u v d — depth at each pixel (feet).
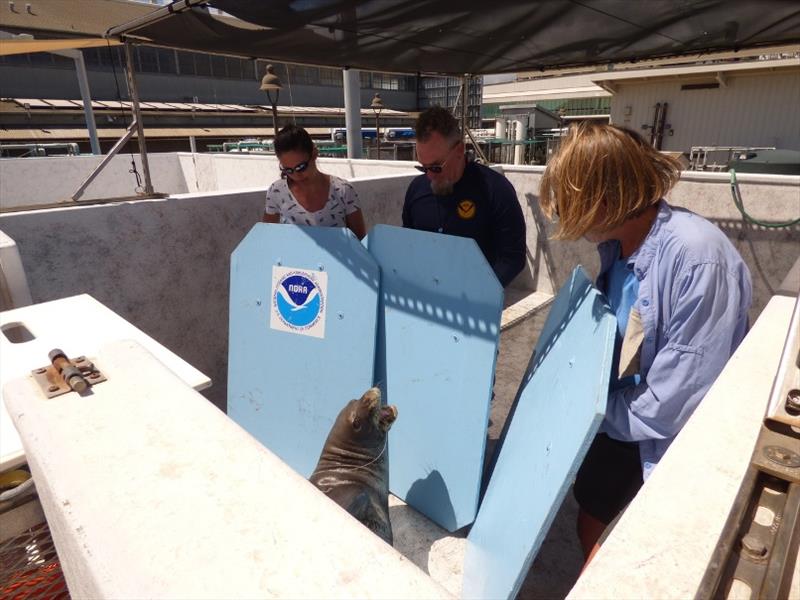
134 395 2.92
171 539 1.93
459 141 7.92
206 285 10.98
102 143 98.89
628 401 4.27
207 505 2.08
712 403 2.87
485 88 115.44
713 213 13.73
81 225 9.06
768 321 4.13
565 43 13.06
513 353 14.16
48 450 2.45
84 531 1.98
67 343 4.69
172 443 2.47
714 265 3.63
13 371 4.19
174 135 106.22
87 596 2.02
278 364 9.12
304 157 8.52
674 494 2.20
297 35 11.48
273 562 1.82
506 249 8.14
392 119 136.67
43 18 66.28
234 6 8.89
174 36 10.69
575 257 16.75
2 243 6.51
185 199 10.39
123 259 9.66
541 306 16.87
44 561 3.32
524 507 4.65
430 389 7.82
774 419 2.32
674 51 14.19
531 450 5.17
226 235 11.12
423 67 16.65
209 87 120.88
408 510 8.30
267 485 2.19
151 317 10.24
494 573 4.92
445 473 7.78
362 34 11.75
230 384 9.71
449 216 8.46
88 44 17.83
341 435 6.77
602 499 5.10
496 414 11.23
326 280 8.41
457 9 9.92
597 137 3.77
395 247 7.80
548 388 5.45
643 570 1.85
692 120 57.00
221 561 1.83
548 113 85.25
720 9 9.99
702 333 3.68
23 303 6.68
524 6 9.75
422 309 7.70
